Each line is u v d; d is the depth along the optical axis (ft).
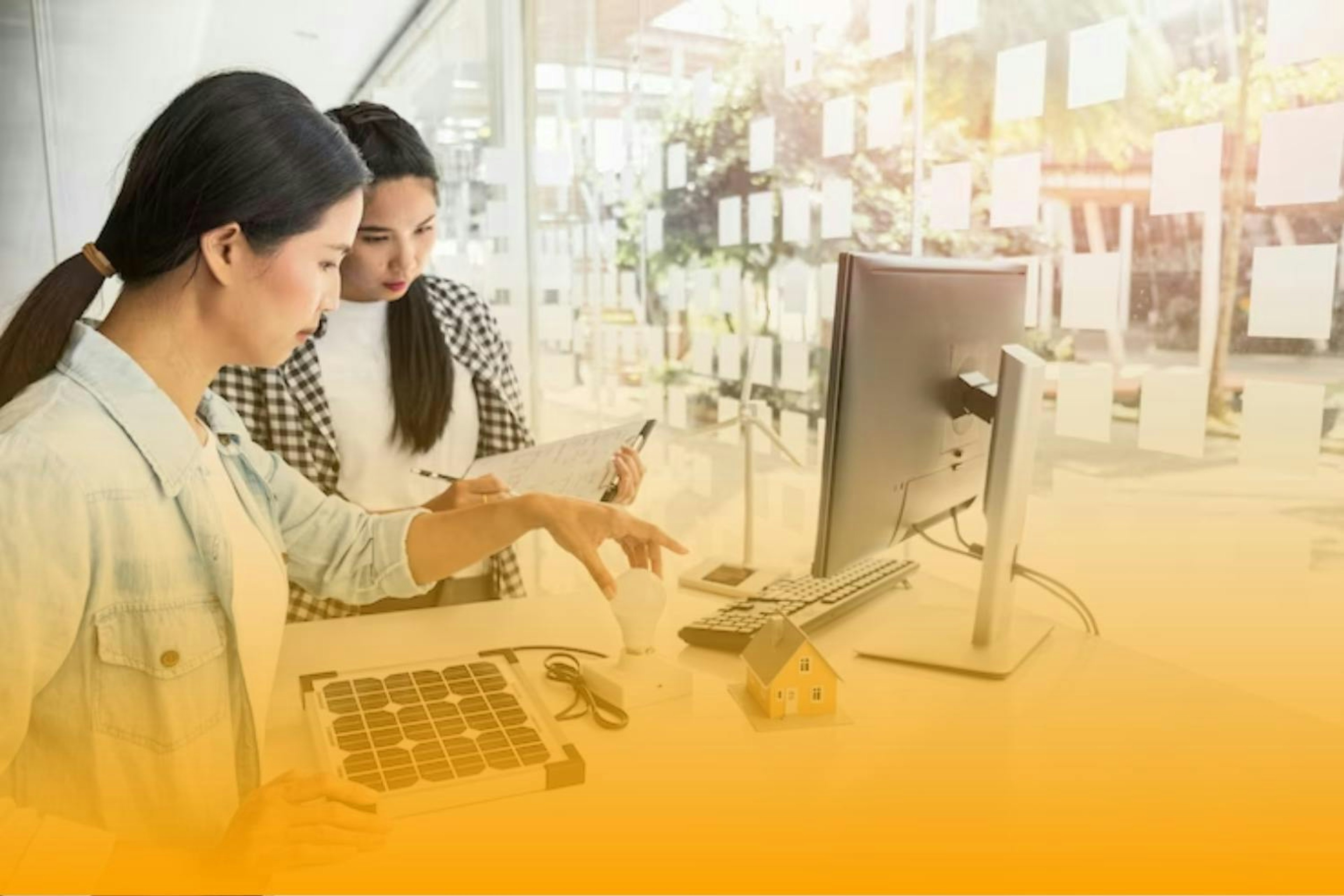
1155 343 4.35
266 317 2.42
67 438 2.19
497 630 4.06
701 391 8.18
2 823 1.91
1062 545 4.85
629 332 9.41
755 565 4.93
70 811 2.40
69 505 2.14
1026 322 4.99
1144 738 3.02
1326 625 3.80
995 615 3.70
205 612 2.55
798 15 6.63
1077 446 4.75
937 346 3.59
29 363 2.32
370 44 14.37
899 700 3.31
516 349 11.27
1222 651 4.16
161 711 2.46
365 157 4.50
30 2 14.40
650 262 8.92
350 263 4.78
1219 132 4.01
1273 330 3.89
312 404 4.95
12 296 2.72
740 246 7.50
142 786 2.46
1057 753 2.91
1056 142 4.74
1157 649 4.42
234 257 2.33
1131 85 4.36
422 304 5.16
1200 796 2.65
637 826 2.48
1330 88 3.62
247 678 2.71
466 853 2.34
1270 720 3.16
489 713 2.98
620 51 9.31
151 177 2.28
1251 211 3.92
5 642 2.03
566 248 10.62
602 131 9.82
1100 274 4.57
